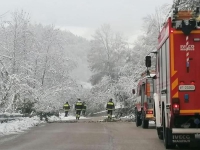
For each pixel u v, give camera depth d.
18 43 35.66
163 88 13.09
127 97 42.22
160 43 13.95
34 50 38.69
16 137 17.02
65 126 24.53
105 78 55.47
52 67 40.97
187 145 13.27
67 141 15.02
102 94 53.12
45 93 35.25
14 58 33.81
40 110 33.09
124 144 13.94
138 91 25.86
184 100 11.37
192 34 11.52
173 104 11.34
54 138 16.33
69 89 41.06
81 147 12.98
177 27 11.56
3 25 36.25
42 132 19.59
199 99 11.37
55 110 37.66
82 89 50.34
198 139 11.73
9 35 35.94
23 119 26.42
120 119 35.16
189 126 11.59
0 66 31.16
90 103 54.81
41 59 40.12
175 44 11.54
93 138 16.25
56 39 42.31
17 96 30.72
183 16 11.75
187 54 11.50
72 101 48.31
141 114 23.95
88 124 26.97
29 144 14.12
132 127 23.94
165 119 12.63
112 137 16.73
